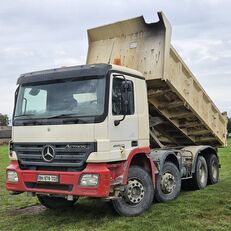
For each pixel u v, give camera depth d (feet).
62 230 22.86
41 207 30.45
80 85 24.53
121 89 24.85
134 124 26.13
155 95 31.60
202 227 22.43
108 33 32.55
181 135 38.40
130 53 31.27
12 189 25.73
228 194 32.68
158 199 29.40
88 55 33.32
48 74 25.81
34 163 24.98
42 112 25.27
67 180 23.44
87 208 28.96
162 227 22.49
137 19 30.50
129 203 25.64
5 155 98.68
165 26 29.53
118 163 24.58
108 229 22.39
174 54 31.04
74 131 23.71
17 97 26.73
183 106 33.58
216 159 40.45
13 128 26.27
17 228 23.79
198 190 35.63
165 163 30.32
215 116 40.04
